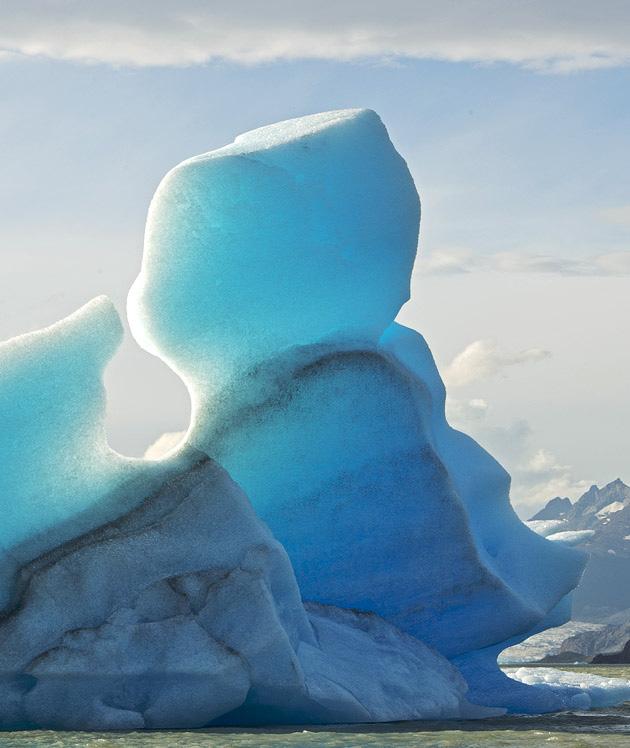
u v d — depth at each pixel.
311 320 17.94
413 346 20.17
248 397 17.48
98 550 14.77
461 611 18.97
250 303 17.44
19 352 15.34
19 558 14.77
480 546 19.25
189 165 17.02
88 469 15.31
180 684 14.27
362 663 16.53
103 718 14.04
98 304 15.69
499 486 21.14
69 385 15.34
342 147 17.86
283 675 14.61
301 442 17.67
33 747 12.41
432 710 16.64
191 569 14.92
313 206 17.59
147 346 17.45
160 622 14.43
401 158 18.44
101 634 14.19
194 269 17.12
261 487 17.70
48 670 13.84
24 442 15.09
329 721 15.38
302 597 18.33
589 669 52.25
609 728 15.88
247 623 14.67
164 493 15.39
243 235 17.27
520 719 17.47
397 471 18.17
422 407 18.23
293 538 18.09
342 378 17.73
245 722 15.27
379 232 18.11
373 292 18.28
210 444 17.38
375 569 18.44
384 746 13.01
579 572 21.31
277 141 17.78
